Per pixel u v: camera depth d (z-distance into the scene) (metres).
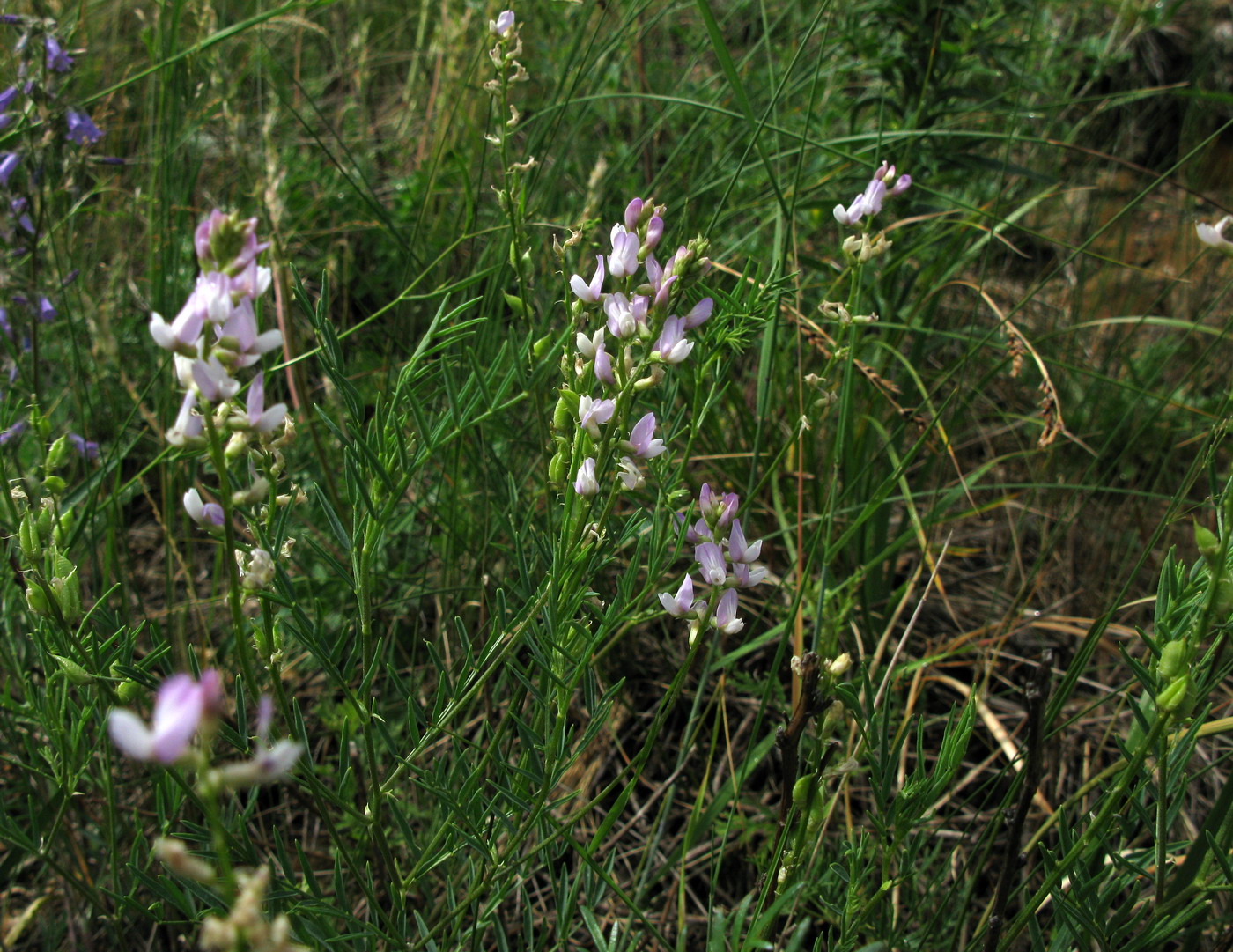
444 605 0.46
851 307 0.37
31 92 0.42
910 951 0.35
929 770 0.45
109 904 0.38
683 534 0.31
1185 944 0.35
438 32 0.69
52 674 0.33
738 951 0.28
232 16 0.76
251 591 0.27
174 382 0.49
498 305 0.48
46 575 0.32
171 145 0.52
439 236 0.61
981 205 0.62
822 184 0.50
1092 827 0.30
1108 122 0.96
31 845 0.32
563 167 0.61
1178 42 0.98
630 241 0.29
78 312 0.51
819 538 0.46
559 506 0.41
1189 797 0.44
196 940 0.36
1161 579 0.32
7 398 0.41
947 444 0.45
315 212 0.66
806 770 0.39
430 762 0.41
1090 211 0.76
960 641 0.46
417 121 0.76
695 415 0.33
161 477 0.48
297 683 0.46
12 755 0.38
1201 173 0.93
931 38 0.54
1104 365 0.58
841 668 0.30
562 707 0.30
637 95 0.48
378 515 0.30
